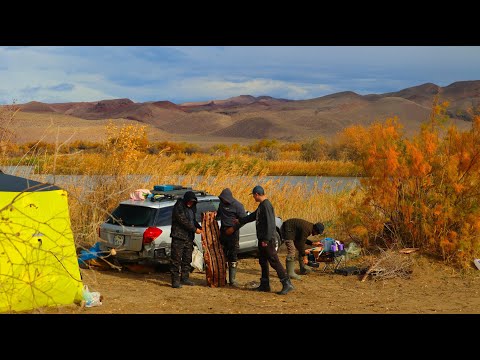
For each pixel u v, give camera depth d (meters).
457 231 11.69
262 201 9.57
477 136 11.87
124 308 7.73
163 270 11.23
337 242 11.52
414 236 11.98
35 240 7.45
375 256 11.80
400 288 9.95
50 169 12.81
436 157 12.25
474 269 11.14
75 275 7.75
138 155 14.76
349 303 8.61
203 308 7.97
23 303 7.26
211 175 17.28
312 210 17.41
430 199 11.93
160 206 10.76
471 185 11.83
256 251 13.31
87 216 12.89
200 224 11.09
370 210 12.76
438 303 8.68
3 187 7.56
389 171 12.12
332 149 48.12
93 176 13.74
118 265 10.91
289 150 64.38
